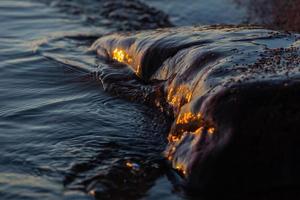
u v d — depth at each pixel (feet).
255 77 17.81
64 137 20.08
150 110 22.43
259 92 17.16
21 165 18.26
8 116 21.71
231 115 17.01
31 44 30.09
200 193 16.63
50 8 37.70
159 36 24.93
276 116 16.81
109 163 18.35
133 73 24.93
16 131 20.51
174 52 22.98
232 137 16.71
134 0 40.91
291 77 17.53
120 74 25.09
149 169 17.95
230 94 17.38
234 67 19.10
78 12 37.55
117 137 20.16
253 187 16.52
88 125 21.03
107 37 28.71
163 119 21.49
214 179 16.62
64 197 16.55
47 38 31.27
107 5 39.55
